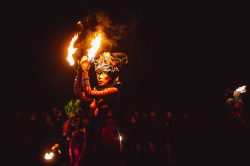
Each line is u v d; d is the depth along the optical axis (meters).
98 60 3.31
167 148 8.33
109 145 3.02
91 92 3.02
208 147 8.77
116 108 3.23
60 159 4.34
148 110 13.34
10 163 7.43
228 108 7.28
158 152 9.07
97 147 3.04
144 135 9.52
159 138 9.47
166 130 9.53
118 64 3.43
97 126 3.12
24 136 8.09
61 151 4.29
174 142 9.41
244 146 7.13
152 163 8.17
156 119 9.71
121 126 10.98
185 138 9.52
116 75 3.34
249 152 7.05
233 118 7.17
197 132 9.81
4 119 8.79
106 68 3.24
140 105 13.31
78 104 3.53
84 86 3.03
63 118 6.11
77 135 3.33
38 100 11.47
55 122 7.09
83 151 3.14
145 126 9.65
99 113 3.15
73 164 3.21
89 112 3.49
